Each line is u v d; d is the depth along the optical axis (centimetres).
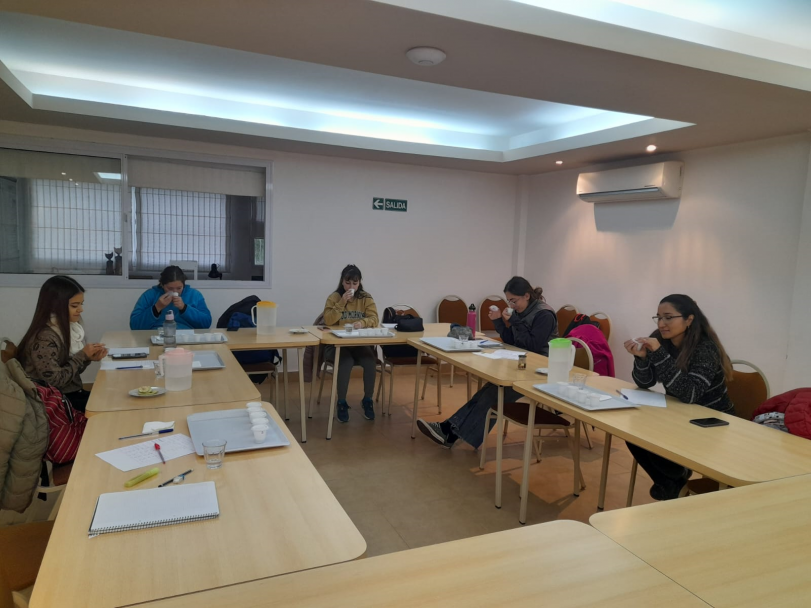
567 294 568
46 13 211
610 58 237
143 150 463
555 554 107
